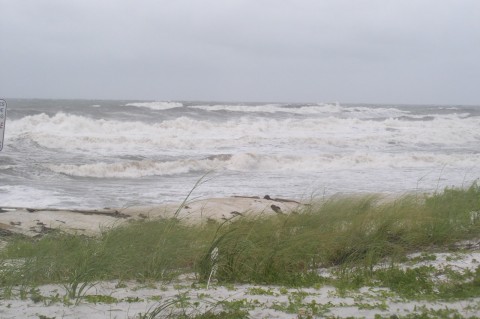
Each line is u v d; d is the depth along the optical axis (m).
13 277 6.24
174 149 26.30
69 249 7.46
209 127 32.81
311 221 8.37
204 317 4.93
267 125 34.41
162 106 42.25
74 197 15.76
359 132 34.75
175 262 6.92
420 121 42.22
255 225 7.69
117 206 14.50
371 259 7.02
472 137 34.28
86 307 5.29
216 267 6.72
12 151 23.25
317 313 5.06
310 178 19.88
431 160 24.83
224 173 20.92
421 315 4.91
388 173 21.42
